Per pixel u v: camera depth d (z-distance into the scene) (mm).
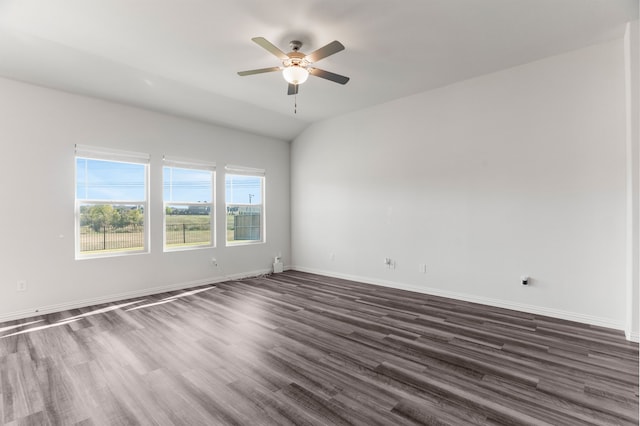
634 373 2283
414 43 3174
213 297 4340
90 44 3178
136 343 2799
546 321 3355
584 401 1952
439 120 4336
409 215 4676
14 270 3455
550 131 3498
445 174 4297
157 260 4598
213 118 5098
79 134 3904
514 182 3742
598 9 2637
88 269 3961
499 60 3555
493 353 2605
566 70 3393
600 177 3225
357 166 5320
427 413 1832
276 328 3166
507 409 1872
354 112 5332
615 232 3156
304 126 6051
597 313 3248
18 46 3100
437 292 4406
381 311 3709
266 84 4164
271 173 6160
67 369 2346
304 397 1992
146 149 4500
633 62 2799
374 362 2453
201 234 5184
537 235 3594
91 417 1804
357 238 5344
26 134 3541
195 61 3537
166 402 1944
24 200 3523
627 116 2982
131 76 3814
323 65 3668
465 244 4133
